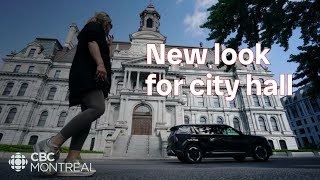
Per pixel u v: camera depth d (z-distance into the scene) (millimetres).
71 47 49062
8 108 36312
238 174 2355
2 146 15664
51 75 41562
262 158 8625
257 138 8961
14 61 40500
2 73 38562
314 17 6520
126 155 19812
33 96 37781
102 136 30422
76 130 1836
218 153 8422
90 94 1919
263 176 2098
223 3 7074
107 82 2043
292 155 22766
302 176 1983
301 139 64250
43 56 42250
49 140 1780
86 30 2135
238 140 8766
